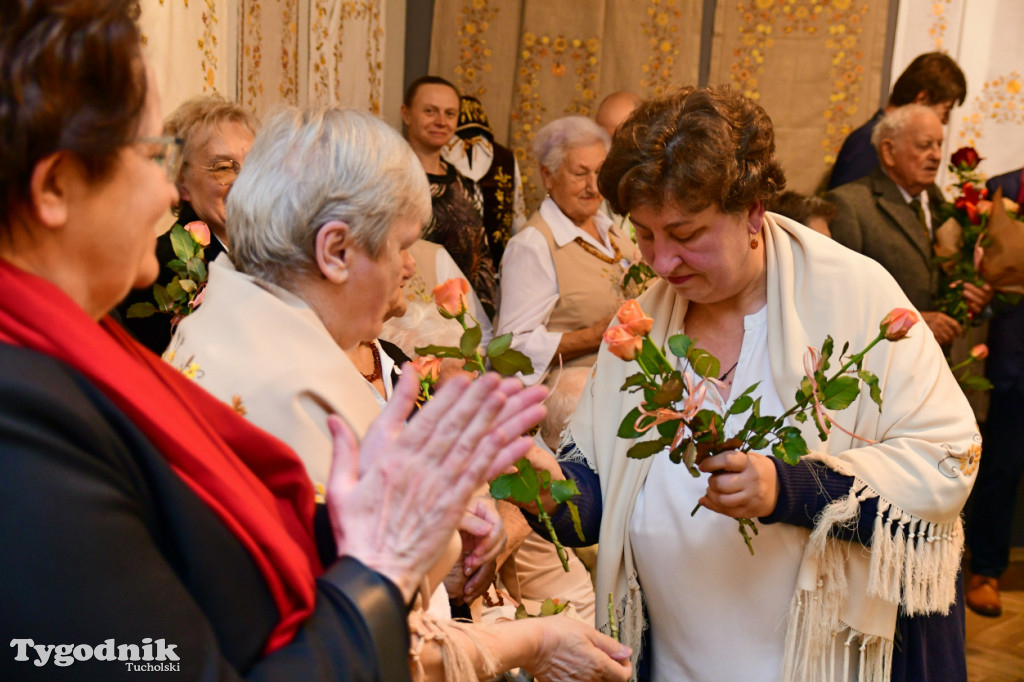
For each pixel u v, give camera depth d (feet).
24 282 1.98
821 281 4.37
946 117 12.00
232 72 8.71
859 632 4.17
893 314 3.51
